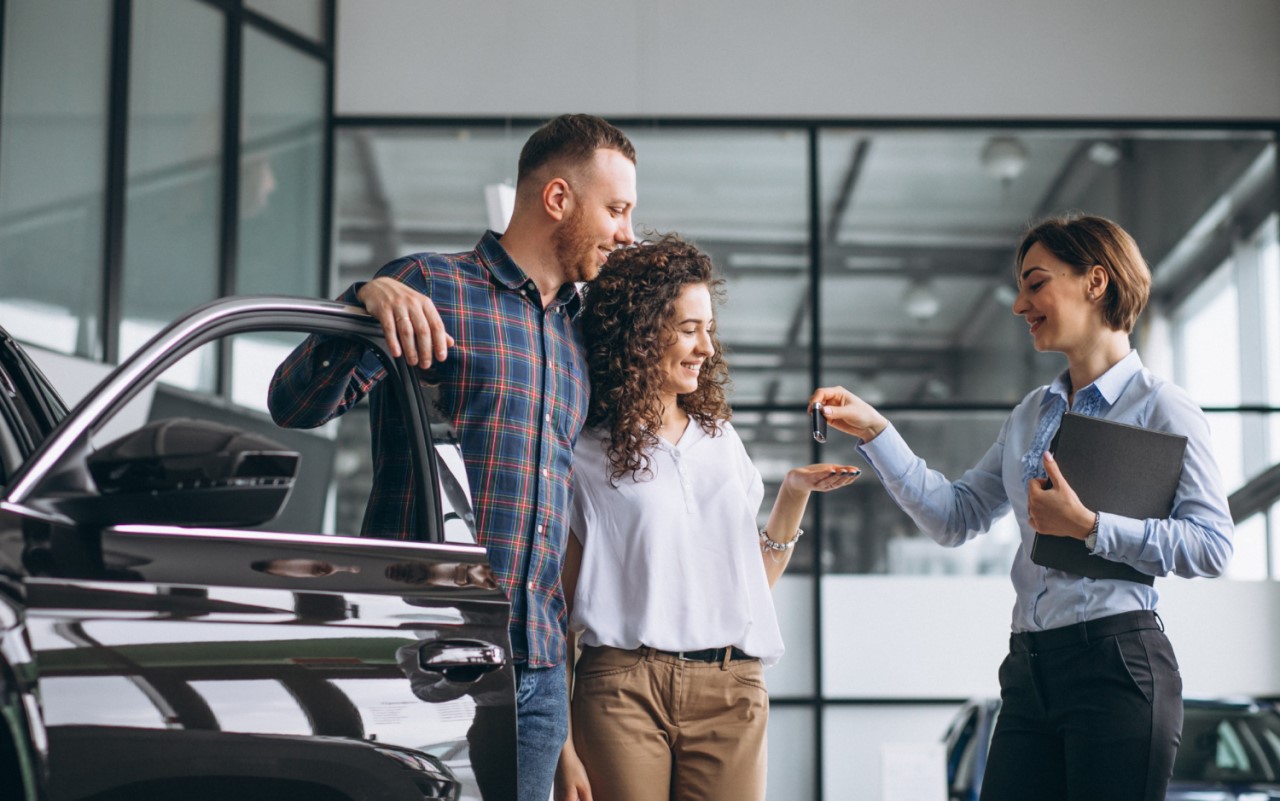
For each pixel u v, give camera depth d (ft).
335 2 23.68
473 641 5.16
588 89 23.63
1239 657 21.85
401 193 23.48
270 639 4.58
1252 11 23.76
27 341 17.74
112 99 19.21
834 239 23.27
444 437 5.82
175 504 4.35
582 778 7.32
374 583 5.02
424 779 4.84
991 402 22.82
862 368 22.91
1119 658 7.03
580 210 6.91
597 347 7.55
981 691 21.86
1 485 5.41
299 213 22.74
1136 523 7.01
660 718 7.34
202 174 20.86
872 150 23.53
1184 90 23.63
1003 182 23.48
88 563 4.30
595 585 7.40
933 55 23.68
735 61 23.66
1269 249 23.25
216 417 19.99
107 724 4.12
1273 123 23.49
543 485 6.54
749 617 7.42
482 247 6.81
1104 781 6.98
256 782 4.42
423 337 5.72
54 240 18.37
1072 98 23.63
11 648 4.03
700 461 7.64
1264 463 22.43
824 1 23.73
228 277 21.11
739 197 23.36
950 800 15.58
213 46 21.15
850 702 21.94
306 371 5.93
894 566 22.12
